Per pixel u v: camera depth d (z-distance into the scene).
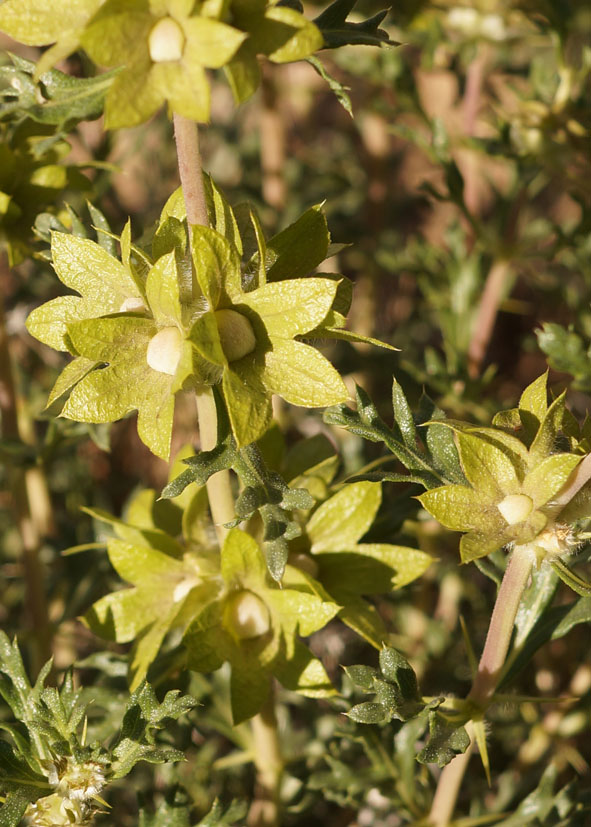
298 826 0.62
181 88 0.39
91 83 0.44
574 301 0.65
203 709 0.53
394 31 0.70
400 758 0.51
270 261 0.42
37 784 0.44
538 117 0.58
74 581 0.59
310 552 0.46
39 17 0.40
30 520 0.56
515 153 0.60
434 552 0.66
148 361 0.41
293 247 0.42
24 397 0.68
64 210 0.49
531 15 0.63
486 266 0.70
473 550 0.41
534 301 0.92
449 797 0.49
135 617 0.46
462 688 0.66
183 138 0.40
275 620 0.44
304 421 0.74
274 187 0.81
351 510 0.46
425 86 0.91
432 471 0.44
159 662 0.49
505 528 0.42
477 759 0.64
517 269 0.70
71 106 0.44
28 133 0.48
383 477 0.43
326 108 1.06
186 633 0.43
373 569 0.46
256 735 0.51
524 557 0.43
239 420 0.40
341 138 1.00
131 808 0.58
